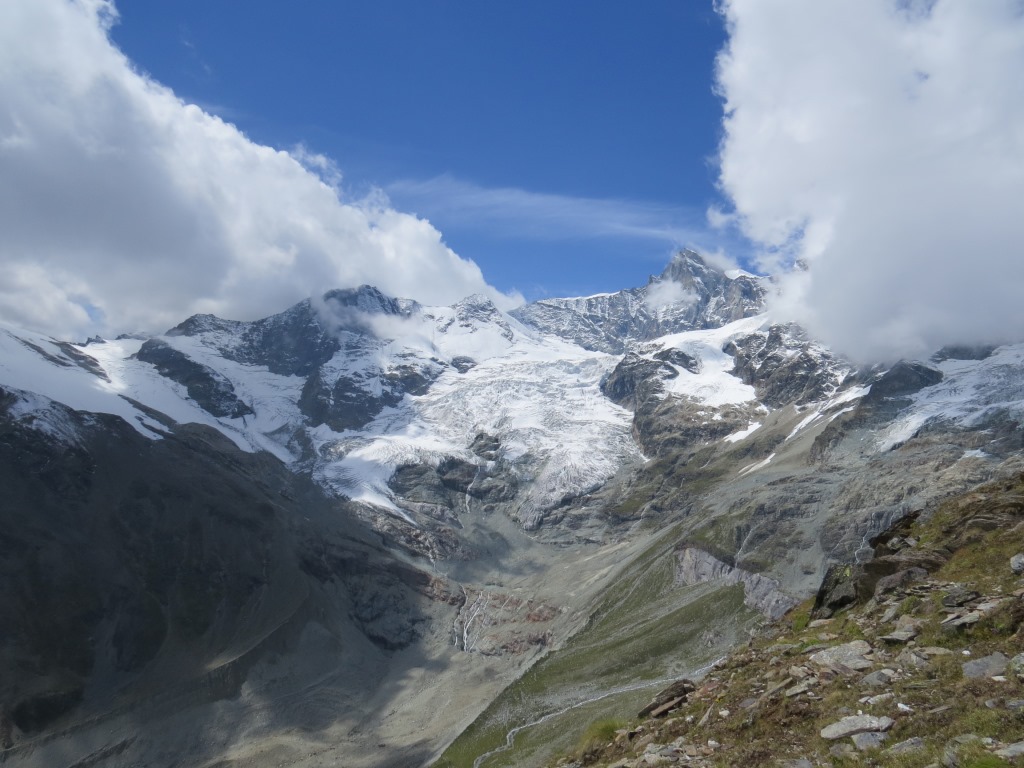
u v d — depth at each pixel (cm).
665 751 2370
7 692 19212
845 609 3250
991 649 2120
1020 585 2436
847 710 2119
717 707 2558
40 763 17750
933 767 1703
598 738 2955
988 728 1744
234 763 18088
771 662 2736
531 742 14725
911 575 3034
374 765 17412
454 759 15550
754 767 2039
